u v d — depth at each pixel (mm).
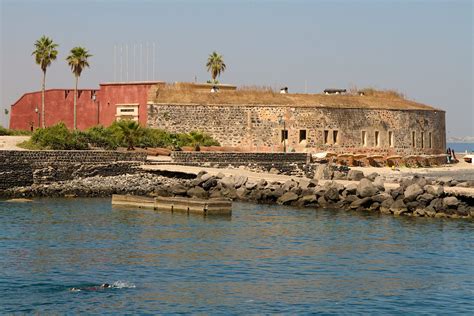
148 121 83438
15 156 60188
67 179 62312
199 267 34812
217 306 28906
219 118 83938
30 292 30188
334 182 56594
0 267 34156
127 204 55062
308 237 42719
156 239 41531
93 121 86375
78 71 84625
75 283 31594
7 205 53812
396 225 47000
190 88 87938
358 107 87938
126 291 30578
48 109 87312
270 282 32438
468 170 87375
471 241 41719
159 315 27734
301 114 84812
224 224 47031
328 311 28578
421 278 33562
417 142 92812
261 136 84125
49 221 47031
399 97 96750
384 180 63344
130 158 66125
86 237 41812
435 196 51250
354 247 39969
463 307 29312
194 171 62812
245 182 60500
